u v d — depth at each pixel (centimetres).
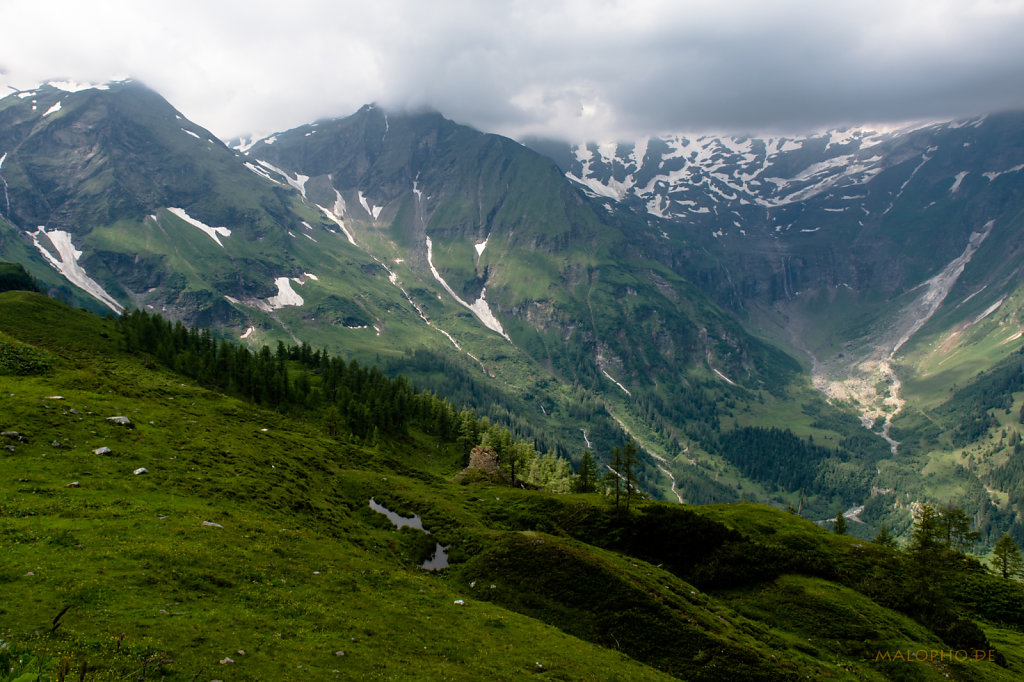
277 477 7281
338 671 3003
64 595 2853
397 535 7381
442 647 3847
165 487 5391
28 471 4800
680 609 5897
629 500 10056
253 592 3669
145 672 2406
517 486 14112
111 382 8619
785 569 7794
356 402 15988
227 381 15225
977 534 10450
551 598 5894
